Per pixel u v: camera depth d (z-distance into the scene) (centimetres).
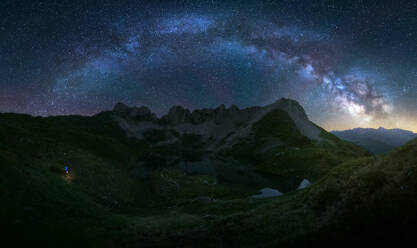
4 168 2644
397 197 1313
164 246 1622
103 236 1828
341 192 2070
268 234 1673
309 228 1538
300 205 2500
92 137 13462
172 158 15412
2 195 2188
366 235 1118
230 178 10081
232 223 2175
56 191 2930
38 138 6631
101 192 4709
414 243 961
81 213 2562
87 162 6506
